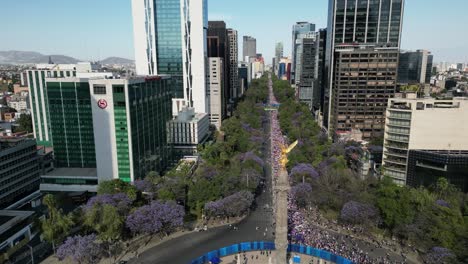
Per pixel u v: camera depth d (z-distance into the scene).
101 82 168.50
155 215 133.62
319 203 160.88
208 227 146.88
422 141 173.00
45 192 187.88
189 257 123.94
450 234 118.25
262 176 197.50
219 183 165.75
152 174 177.25
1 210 145.12
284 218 109.25
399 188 146.75
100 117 172.88
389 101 184.12
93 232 137.38
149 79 199.62
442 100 173.38
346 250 128.38
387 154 183.88
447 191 153.00
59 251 112.75
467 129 170.12
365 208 139.50
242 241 134.88
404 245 131.62
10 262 120.19
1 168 152.25
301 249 127.31
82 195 179.75
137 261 121.19
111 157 177.50
